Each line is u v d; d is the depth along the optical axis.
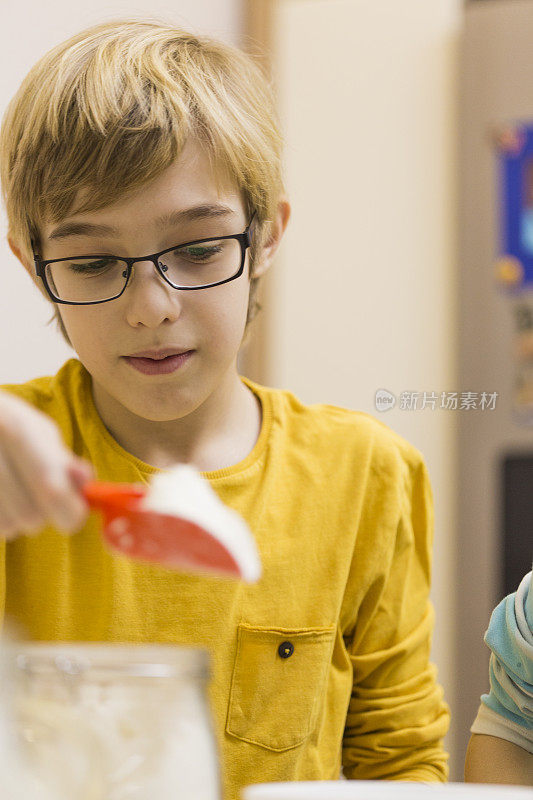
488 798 0.52
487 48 2.58
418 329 2.62
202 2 2.20
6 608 1.02
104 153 0.90
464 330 2.59
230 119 0.98
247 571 0.50
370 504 1.15
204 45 1.07
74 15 1.85
